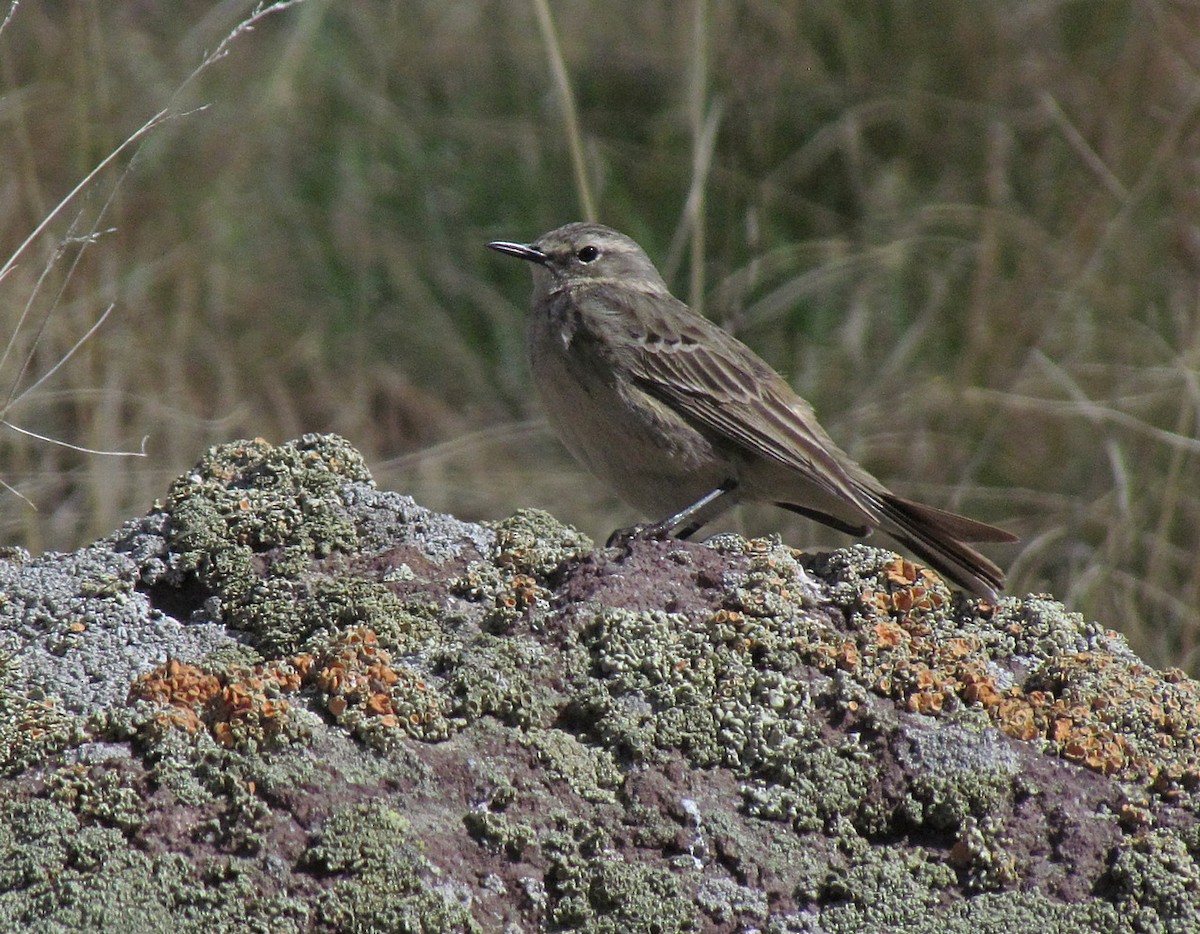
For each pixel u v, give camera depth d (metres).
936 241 14.88
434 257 15.43
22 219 13.09
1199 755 6.13
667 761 5.89
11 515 11.63
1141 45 15.08
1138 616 11.79
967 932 5.46
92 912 4.99
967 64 15.63
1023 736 6.11
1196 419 12.89
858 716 6.11
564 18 16.73
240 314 14.62
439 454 13.56
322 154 15.89
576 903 5.41
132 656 6.25
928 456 13.45
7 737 5.59
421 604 6.48
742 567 6.86
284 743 5.61
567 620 6.34
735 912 5.50
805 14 15.85
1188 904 5.58
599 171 15.40
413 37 16.77
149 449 12.84
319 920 5.16
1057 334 13.88
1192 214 14.21
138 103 15.51
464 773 5.67
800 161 15.41
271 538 6.97
